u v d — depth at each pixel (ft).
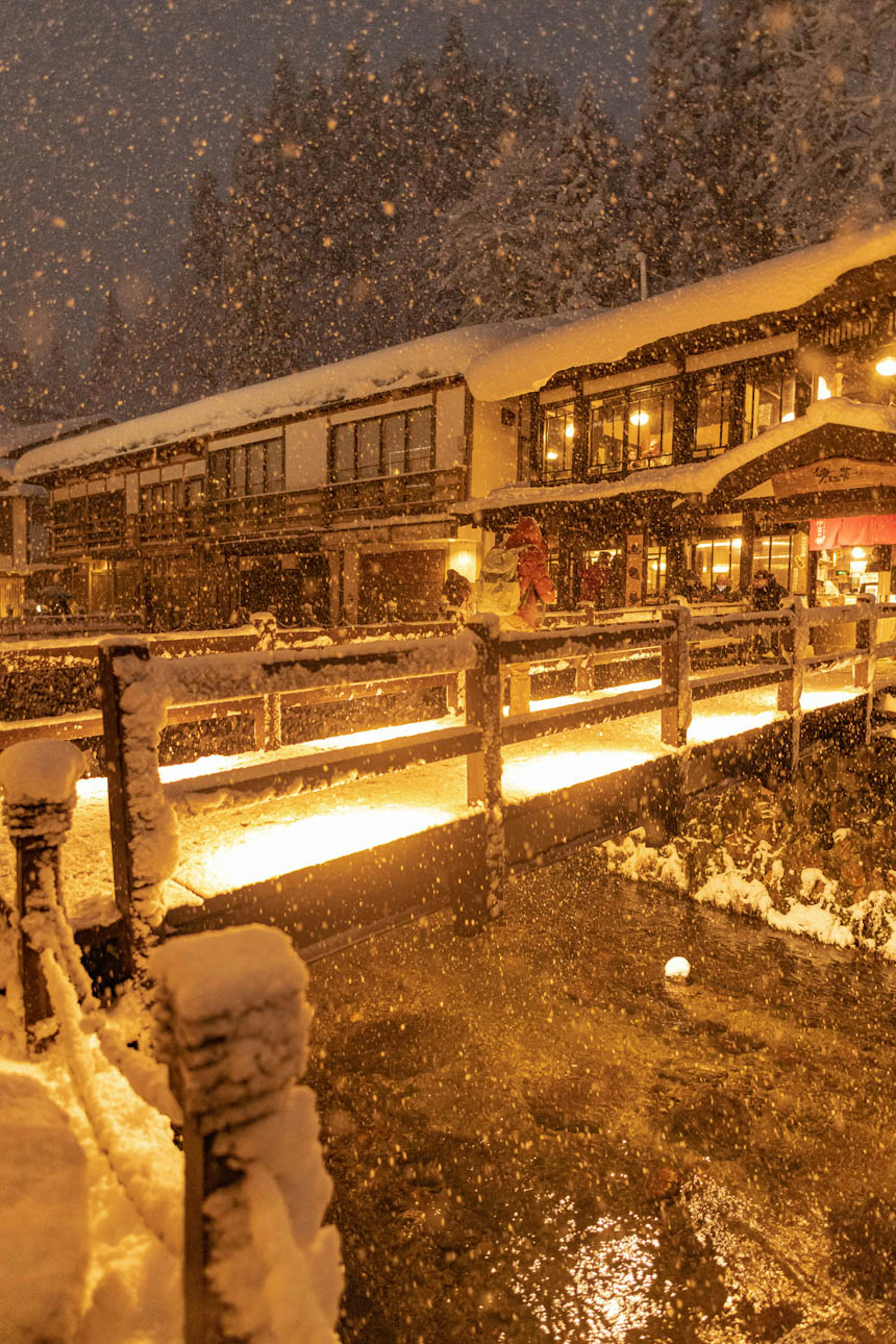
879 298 48.93
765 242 131.23
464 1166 13.11
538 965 19.92
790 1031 16.92
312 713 32.60
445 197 229.66
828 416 47.11
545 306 132.36
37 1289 4.54
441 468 75.61
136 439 112.06
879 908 21.18
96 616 45.60
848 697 29.22
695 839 25.90
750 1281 10.98
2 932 8.66
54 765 7.54
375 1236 11.80
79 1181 5.64
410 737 12.36
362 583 86.99
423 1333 10.30
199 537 104.37
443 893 12.70
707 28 152.97
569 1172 12.95
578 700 26.89
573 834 16.16
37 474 131.95
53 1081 7.06
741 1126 13.99
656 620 43.78
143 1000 8.41
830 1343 10.03
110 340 345.51
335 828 12.36
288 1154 3.29
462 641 13.05
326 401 84.58
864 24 102.89
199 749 26.22
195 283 292.40
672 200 148.87
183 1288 3.41
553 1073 15.49
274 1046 3.25
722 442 65.36
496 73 252.01
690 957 20.31
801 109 108.99
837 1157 13.21
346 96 242.37
